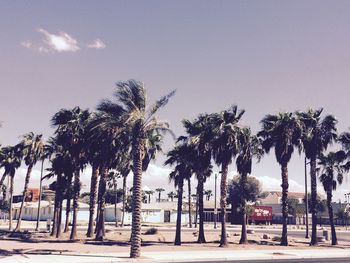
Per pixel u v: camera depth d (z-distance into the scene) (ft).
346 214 370.12
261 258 92.89
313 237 138.51
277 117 137.90
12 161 199.52
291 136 134.31
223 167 126.72
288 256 99.30
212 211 380.17
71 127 139.03
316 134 140.67
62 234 159.74
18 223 181.78
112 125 98.12
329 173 150.00
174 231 201.67
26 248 99.35
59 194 152.56
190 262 85.51
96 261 76.74
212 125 128.16
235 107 129.39
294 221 370.94
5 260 75.15
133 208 89.10
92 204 145.18
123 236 153.17
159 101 96.58
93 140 130.21
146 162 128.57
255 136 137.39
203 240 135.64
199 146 128.77
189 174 134.31
